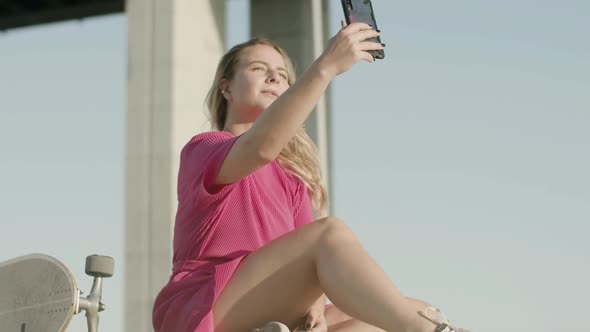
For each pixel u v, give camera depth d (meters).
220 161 3.83
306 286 3.74
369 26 3.76
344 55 3.62
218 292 3.77
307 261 3.68
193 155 4.08
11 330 4.16
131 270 16.52
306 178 4.61
